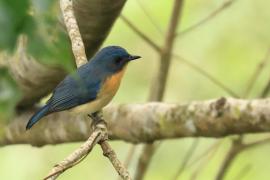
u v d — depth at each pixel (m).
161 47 11.60
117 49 10.27
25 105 12.01
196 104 9.72
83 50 8.19
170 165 15.80
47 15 4.20
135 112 10.24
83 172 16.38
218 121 9.41
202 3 15.57
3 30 4.10
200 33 15.92
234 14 15.73
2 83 4.45
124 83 16.39
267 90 11.61
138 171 12.14
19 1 4.10
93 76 10.01
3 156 16.62
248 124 9.20
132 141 10.44
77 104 10.11
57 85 11.20
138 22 15.68
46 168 16.47
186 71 16.09
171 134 9.98
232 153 11.54
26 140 11.89
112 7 9.04
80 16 9.31
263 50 15.61
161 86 11.77
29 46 4.19
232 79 15.68
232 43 15.77
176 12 11.43
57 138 11.41
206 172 15.52
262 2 15.64
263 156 15.32
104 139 7.26
